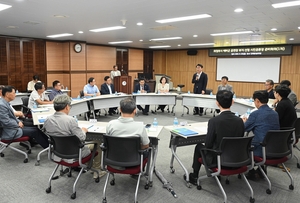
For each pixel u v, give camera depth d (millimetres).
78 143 2473
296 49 10180
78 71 10031
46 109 4223
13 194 2621
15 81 8695
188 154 3885
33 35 8344
